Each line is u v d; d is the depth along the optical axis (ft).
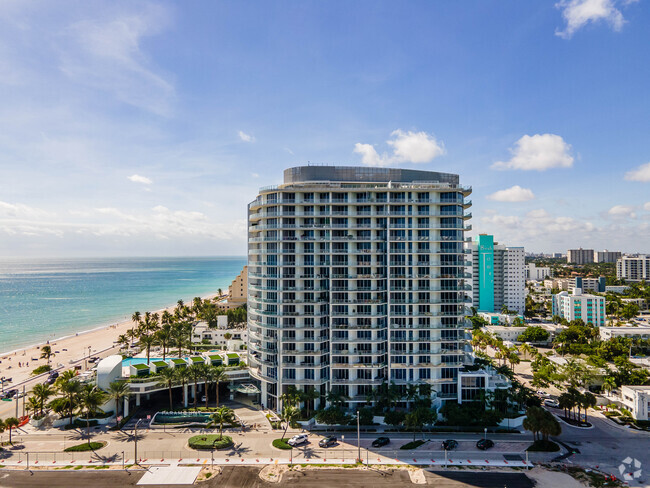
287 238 367.25
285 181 398.83
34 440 311.06
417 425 303.07
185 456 283.59
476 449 293.64
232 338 620.90
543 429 289.94
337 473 260.42
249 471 262.67
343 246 366.02
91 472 262.26
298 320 362.33
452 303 362.12
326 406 359.05
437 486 245.65
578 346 576.61
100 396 330.54
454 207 361.30
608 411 373.40
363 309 362.94
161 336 521.24
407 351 357.82
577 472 262.88
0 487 244.63
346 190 360.07
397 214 362.53
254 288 386.11
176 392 411.75
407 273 360.48
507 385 358.23
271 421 339.98
